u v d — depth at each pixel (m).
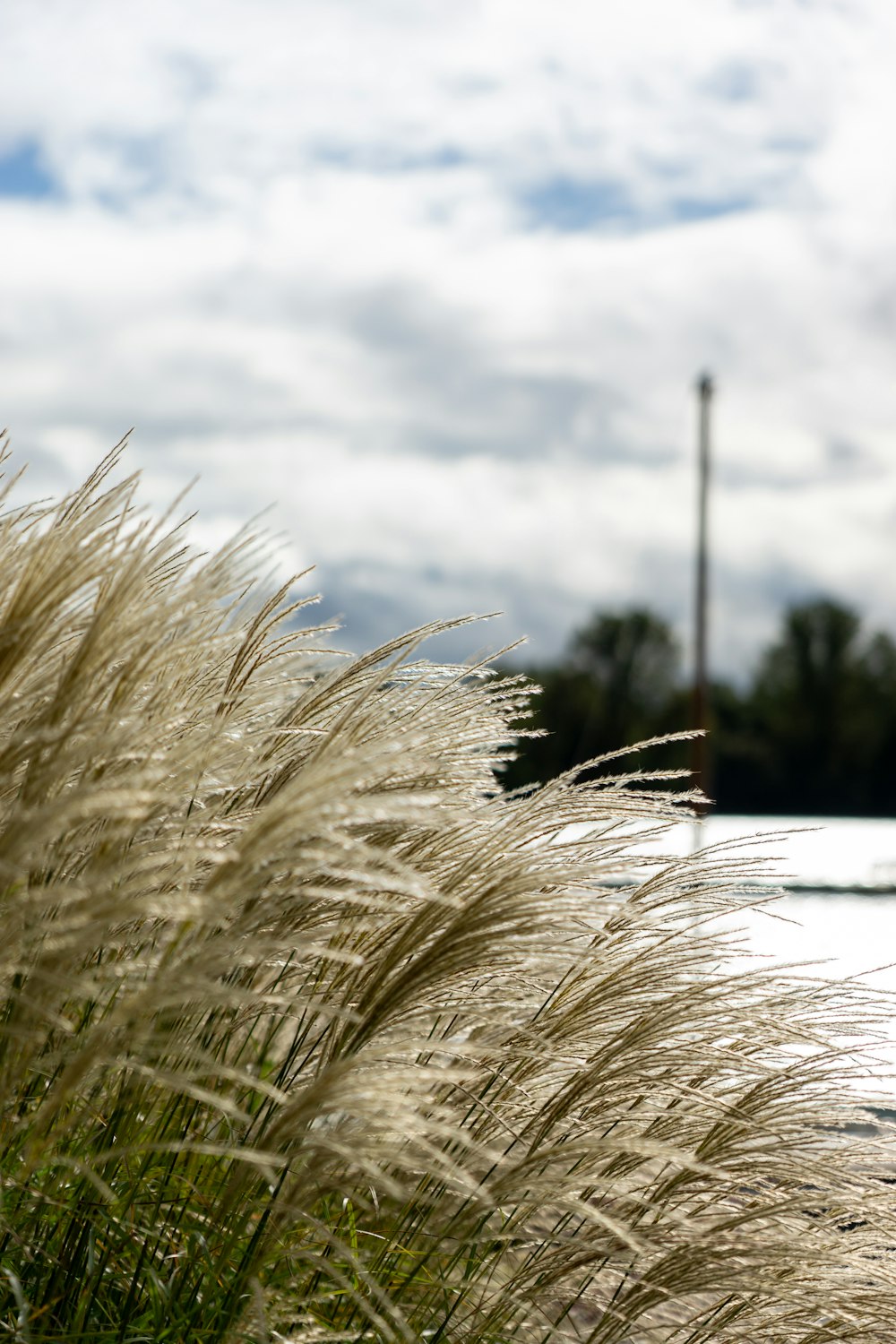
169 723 1.92
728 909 2.38
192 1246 2.04
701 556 27.58
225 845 2.03
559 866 2.12
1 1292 1.86
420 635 2.40
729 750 66.12
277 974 2.25
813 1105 2.28
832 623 66.19
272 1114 2.13
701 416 27.75
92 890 1.65
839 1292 2.18
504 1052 2.13
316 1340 1.91
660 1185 2.26
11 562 2.02
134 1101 2.02
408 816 1.82
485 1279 2.20
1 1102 1.75
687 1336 2.35
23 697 1.90
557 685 54.31
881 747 65.69
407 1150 2.02
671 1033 2.22
